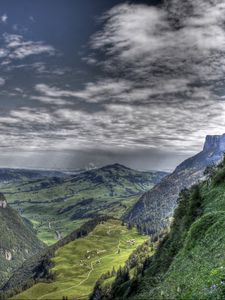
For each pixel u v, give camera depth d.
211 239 58.03
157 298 54.72
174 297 43.47
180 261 65.31
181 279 53.22
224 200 81.75
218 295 28.39
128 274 147.25
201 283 35.75
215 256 48.16
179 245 87.50
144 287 85.19
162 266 87.94
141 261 167.88
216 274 34.41
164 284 60.59
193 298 31.94
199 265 50.75
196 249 60.34
